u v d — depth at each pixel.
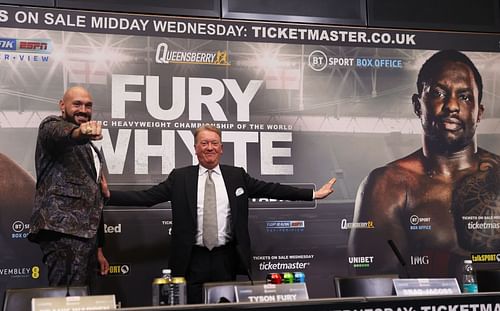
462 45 5.20
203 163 3.99
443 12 5.20
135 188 4.55
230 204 3.93
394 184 4.97
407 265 4.91
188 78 4.71
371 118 5.00
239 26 4.84
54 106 4.48
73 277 3.66
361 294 3.34
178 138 4.66
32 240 3.76
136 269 4.50
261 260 4.71
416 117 5.07
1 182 4.36
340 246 4.84
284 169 4.82
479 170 5.11
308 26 4.96
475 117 5.16
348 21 5.04
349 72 5.00
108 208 4.49
